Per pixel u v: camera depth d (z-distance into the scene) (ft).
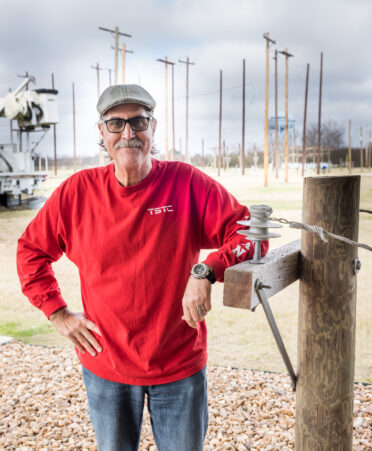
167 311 5.23
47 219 5.62
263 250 5.01
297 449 5.82
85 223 5.38
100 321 5.38
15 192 51.39
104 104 5.10
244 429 9.00
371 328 15.58
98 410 5.53
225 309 18.63
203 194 5.38
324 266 5.23
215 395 10.50
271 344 14.43
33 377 11.60
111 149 5.17
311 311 5.39
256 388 10.85
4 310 18.61
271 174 146.41
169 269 5.22
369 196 49.90
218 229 5.34
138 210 5.14
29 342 14.89
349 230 5.21
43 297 5.67
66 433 8.96
